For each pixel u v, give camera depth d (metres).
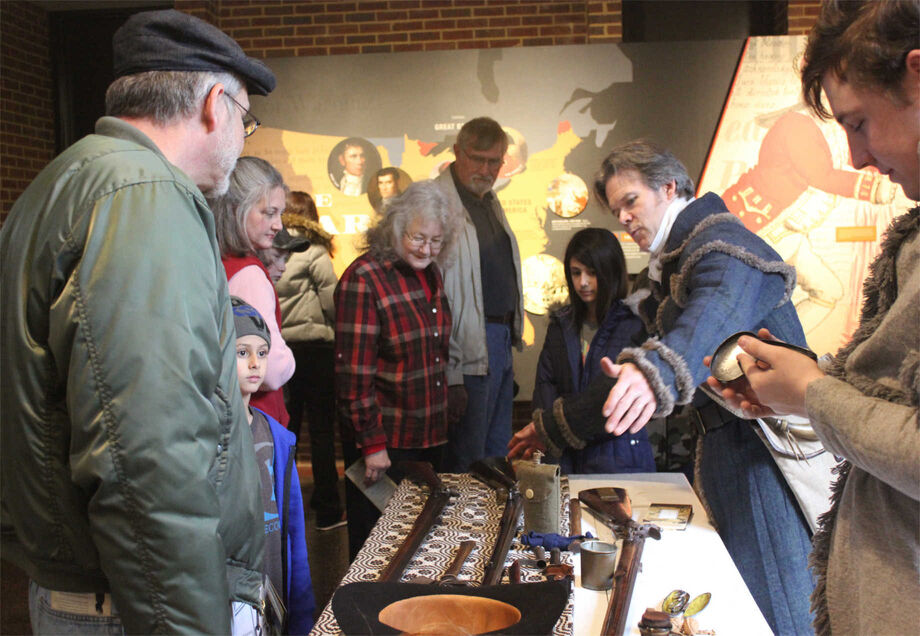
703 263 1.65
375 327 2.54
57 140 5.69
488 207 4.55
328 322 3.91
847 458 0.94
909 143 0.95
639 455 2.42
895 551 0.94
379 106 4.60
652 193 1.83
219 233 2.13
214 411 1.06
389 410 2.58
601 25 4.88
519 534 1.66
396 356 2.58
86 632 1.14
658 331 1.93
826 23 0.99
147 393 0.99
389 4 5.07
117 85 1.23
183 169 1.25
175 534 1.00
